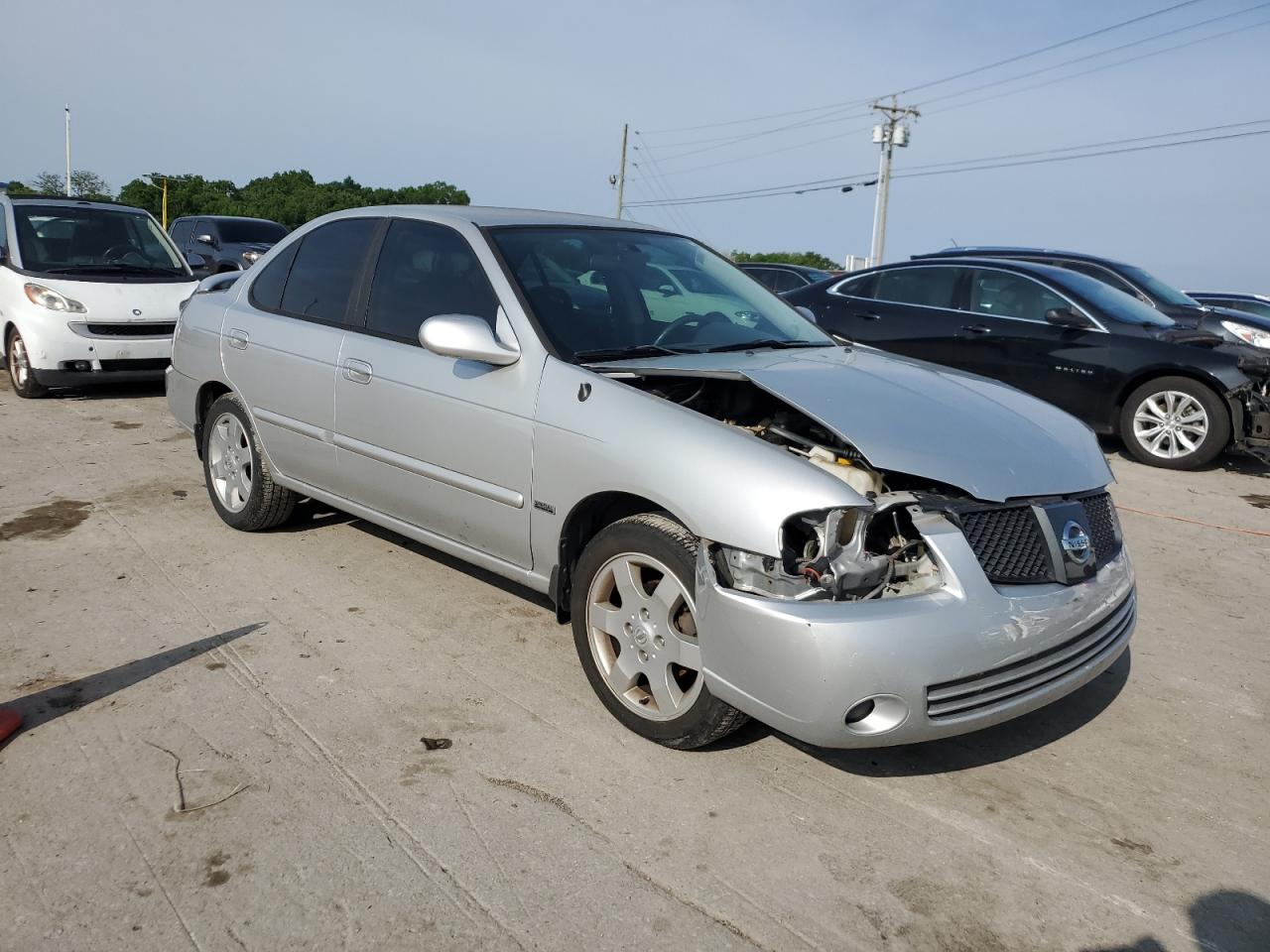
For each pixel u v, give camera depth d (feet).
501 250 12.82
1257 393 25.05
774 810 9.62
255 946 7.55
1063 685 9.89
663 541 10.05
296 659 12.29
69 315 28.14
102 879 8.22
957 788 10.22
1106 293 27.66
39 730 10.48
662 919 8.02
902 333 29.04
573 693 11.72
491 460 11.92
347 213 15.43
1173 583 16.96
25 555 15.62
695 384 11.73
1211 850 9.38
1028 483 9.96
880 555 9.37
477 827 9.09
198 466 21.67
